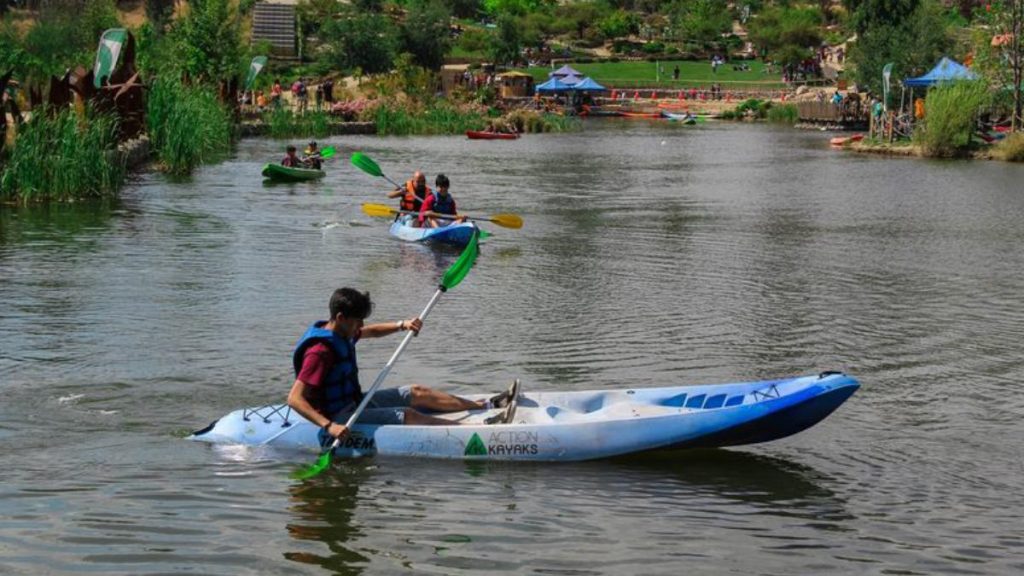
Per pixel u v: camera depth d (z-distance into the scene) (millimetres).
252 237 19625
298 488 7984
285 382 10641
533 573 6785
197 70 49875
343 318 8594
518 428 8570
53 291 14508
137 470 8273
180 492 7875
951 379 11273
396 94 60062
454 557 6973
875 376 11344
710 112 76938
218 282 15422
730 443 8703
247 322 13016
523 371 11227
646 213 25109
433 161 38688
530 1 108438
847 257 19047
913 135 46844
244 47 54719
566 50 96188
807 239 21203
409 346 12148
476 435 8547
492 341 12430
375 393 8984
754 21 105250
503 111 65688
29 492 7836
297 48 78938
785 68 89375
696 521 7598
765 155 44656
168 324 12836
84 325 12688
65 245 18156
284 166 30250
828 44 98125
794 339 12844
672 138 54906
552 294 15211
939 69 49969
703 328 13281
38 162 23312
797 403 8469
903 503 8000
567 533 7348
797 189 31312
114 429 9188
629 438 8602
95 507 7598
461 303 14508
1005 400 10562
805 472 8547
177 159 30484
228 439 8867
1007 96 47656
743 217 24578
